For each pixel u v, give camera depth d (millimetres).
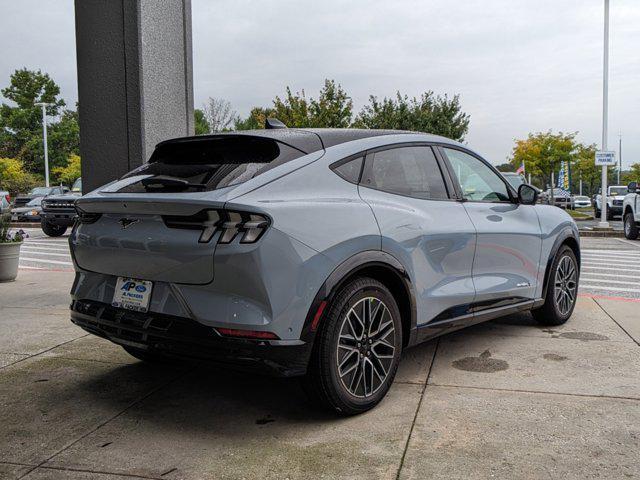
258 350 2855
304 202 3092
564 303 5438
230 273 2850
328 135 3605
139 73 5840
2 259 7859
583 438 3006
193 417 3326
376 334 3379
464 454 2840
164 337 3045
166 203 2992
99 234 3342
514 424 3178
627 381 3873
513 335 5086
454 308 3996
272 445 2959
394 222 3512
